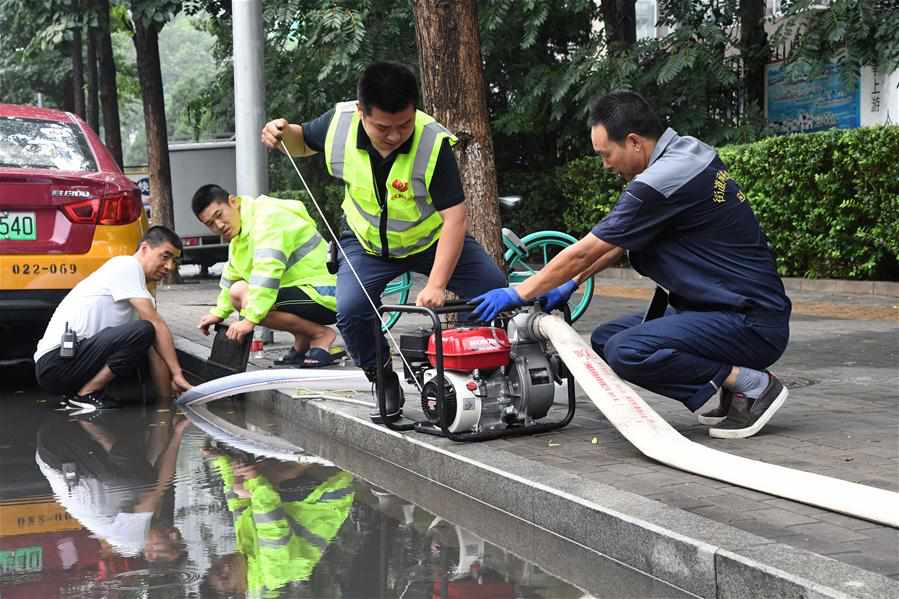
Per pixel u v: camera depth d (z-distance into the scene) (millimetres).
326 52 17969
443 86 7098
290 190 22484
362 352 5582
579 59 17172
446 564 3682
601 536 3764
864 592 2846
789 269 14203
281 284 7695
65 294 7379
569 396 5262
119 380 8289
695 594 3322
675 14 18125
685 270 4898
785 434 4949
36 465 5379
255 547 3904
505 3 16938
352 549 3869
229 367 7535
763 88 17562
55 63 28312
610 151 4879
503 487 4359
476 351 4969
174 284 18031
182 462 5441
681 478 4250
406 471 5164
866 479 4070
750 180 14289
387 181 5062
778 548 3246
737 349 4859
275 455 5602
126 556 3805
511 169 20969
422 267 5461
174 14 16859
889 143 12227
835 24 14523
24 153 7684
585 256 4785
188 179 22438
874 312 10852
